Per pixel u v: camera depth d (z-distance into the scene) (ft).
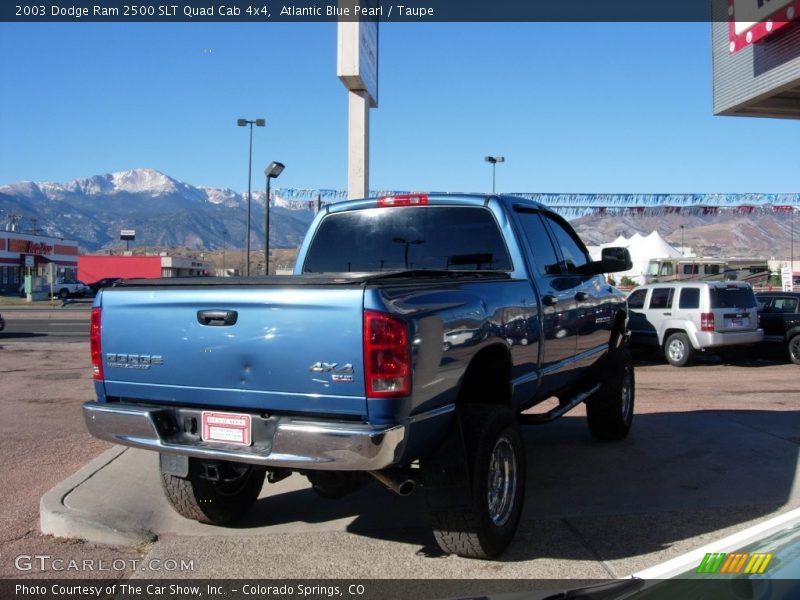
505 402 15.85
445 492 13.32
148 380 13.60
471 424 13.52
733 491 18.52
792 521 8.25
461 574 13.61
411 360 11.85
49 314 120.16
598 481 19.40
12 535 15.97
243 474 15.43
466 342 13.60
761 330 49.19
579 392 21.36
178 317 13.20
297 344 12.11
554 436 24.97
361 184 39.83
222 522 16.19
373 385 11.59
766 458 21.71
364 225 19.15
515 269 17.24
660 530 15.76
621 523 16.22
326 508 17.57
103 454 21.31
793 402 32.63
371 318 11.60
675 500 17.81
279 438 12.01
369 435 11.41
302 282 12.14
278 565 14.20
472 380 15.64
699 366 49.96
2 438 25.39
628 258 20.86
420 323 12.20
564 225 22.13
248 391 12.57
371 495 18.52
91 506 16.65
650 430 25.72
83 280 229.86
